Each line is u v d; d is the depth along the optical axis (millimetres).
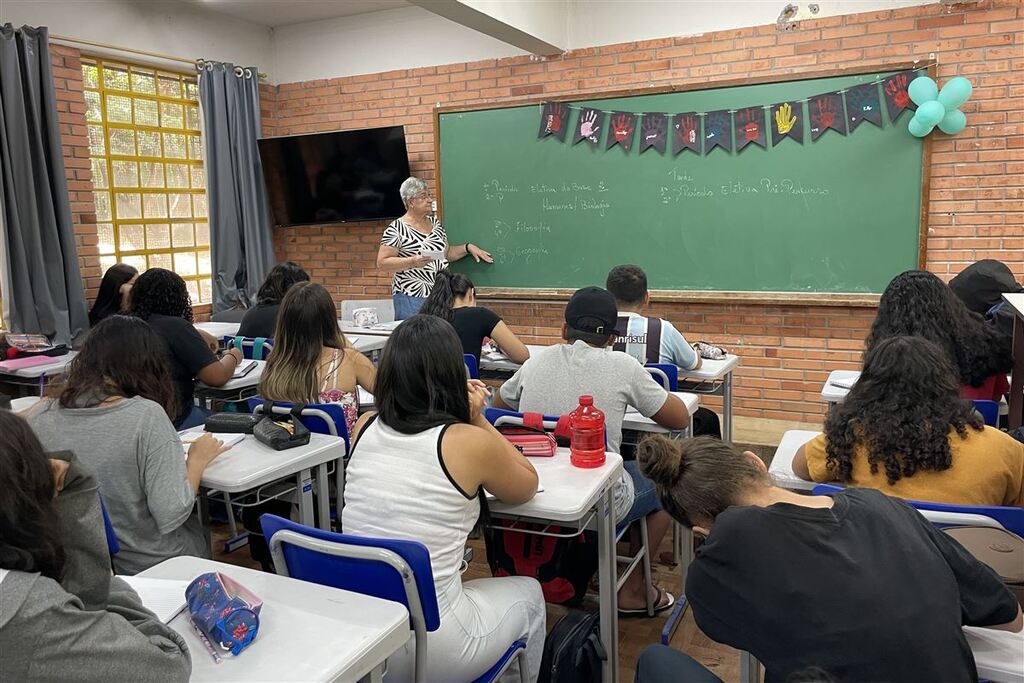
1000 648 1213
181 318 2984
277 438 2156
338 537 1388
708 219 4730
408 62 5613
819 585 1084
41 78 4523
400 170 5562
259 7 5520
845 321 4523
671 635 2422
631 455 2639
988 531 1334
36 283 4539
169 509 1808
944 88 4035
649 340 2971
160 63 5309
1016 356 2486
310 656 1105
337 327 2588
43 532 858
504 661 1625
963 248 4230
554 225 5184
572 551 2082
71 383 1885
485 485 1598
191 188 5746
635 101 4805
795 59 4438
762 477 1307
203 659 1099
